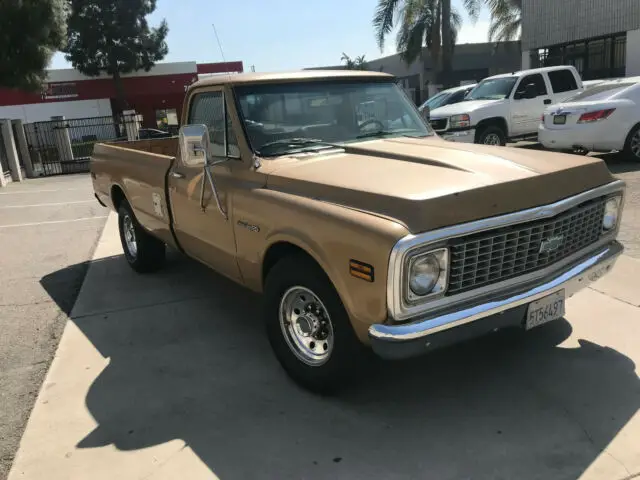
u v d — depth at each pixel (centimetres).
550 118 1126
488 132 1279
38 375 411
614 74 2267
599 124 1052
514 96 1303
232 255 412
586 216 357
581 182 350
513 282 317
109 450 320
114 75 3869
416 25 2764
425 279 286
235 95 411
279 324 371
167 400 369
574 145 1089
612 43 2255
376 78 479
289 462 303
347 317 321
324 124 434
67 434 337
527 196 314
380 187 310
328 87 445
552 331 433
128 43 3844
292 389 374
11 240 855
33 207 1184
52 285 620
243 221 384
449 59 2777
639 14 2056
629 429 314
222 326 481
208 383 388
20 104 3766
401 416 338
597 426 318
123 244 661
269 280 367
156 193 523
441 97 1708
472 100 1379
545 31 2520
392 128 466
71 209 1123
